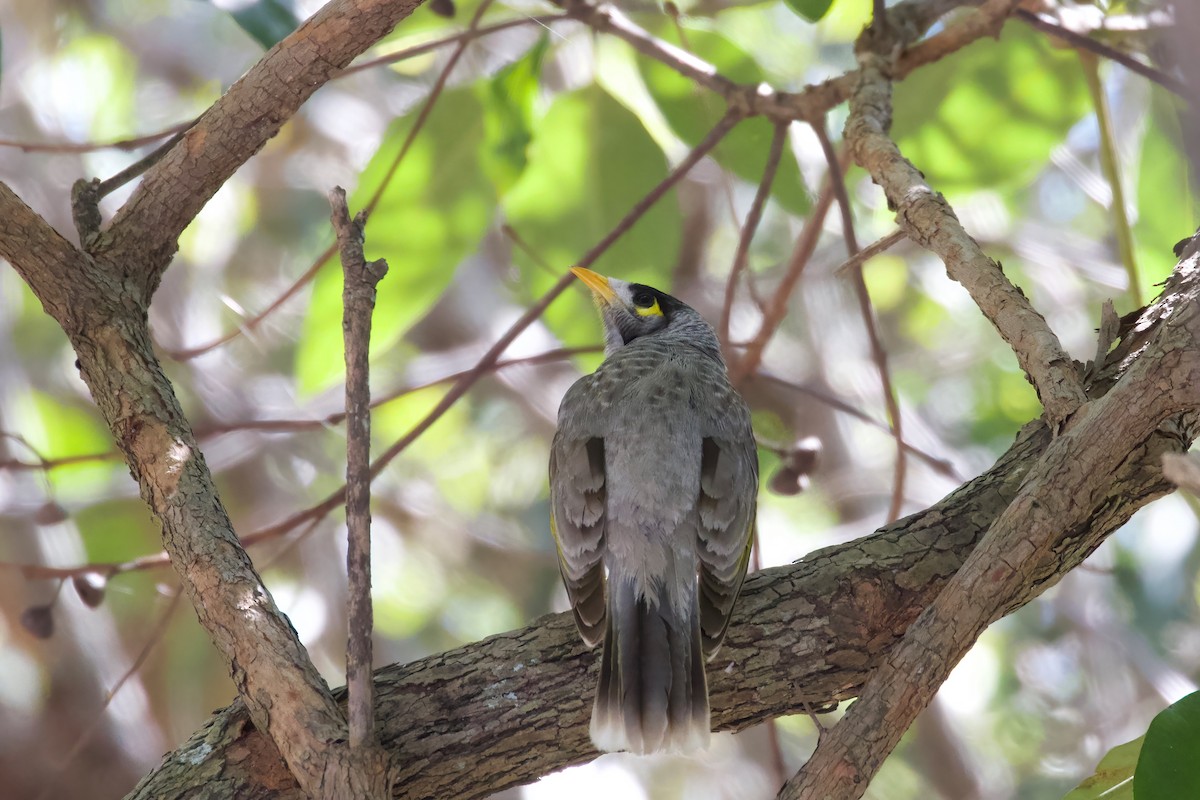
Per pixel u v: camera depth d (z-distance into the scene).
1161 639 14.94
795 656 7.00
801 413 15.52
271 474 15.46
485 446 16.56
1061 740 15.49
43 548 13.27
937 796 15.18
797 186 10.94
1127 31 9.81
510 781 6.82
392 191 10.42
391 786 5.82
